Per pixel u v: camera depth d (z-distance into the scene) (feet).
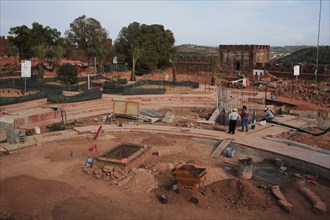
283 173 50.93
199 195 41.09
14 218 36.63
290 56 350.43
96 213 36.81
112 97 114.01
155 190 43.60
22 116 75.77
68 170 49.93
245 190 41.42
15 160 53.52
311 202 40.96
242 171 47.75
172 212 38.09
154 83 151.23
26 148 59.26
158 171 48.98
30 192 40.73
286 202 39.86
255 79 177.68
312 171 51.37
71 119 81.46
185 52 531.50
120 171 47.44
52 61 207.92
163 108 102.83
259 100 112.16
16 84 123.95
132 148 56.08
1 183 42.96
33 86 120.47
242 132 70.49
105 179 46.65
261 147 59.77
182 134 69.36
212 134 68.90
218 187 43.01
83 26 234.38
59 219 36.11
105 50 191.83
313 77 167.43
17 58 208.95
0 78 142.92
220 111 89.20
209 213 38.27
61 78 127.54
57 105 93.56
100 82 147.13
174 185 42.34
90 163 51.42
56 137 64.18
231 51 211.20
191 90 141.28
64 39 236.02
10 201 39.40
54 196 40.98
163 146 62.18
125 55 224.53
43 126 74.08
